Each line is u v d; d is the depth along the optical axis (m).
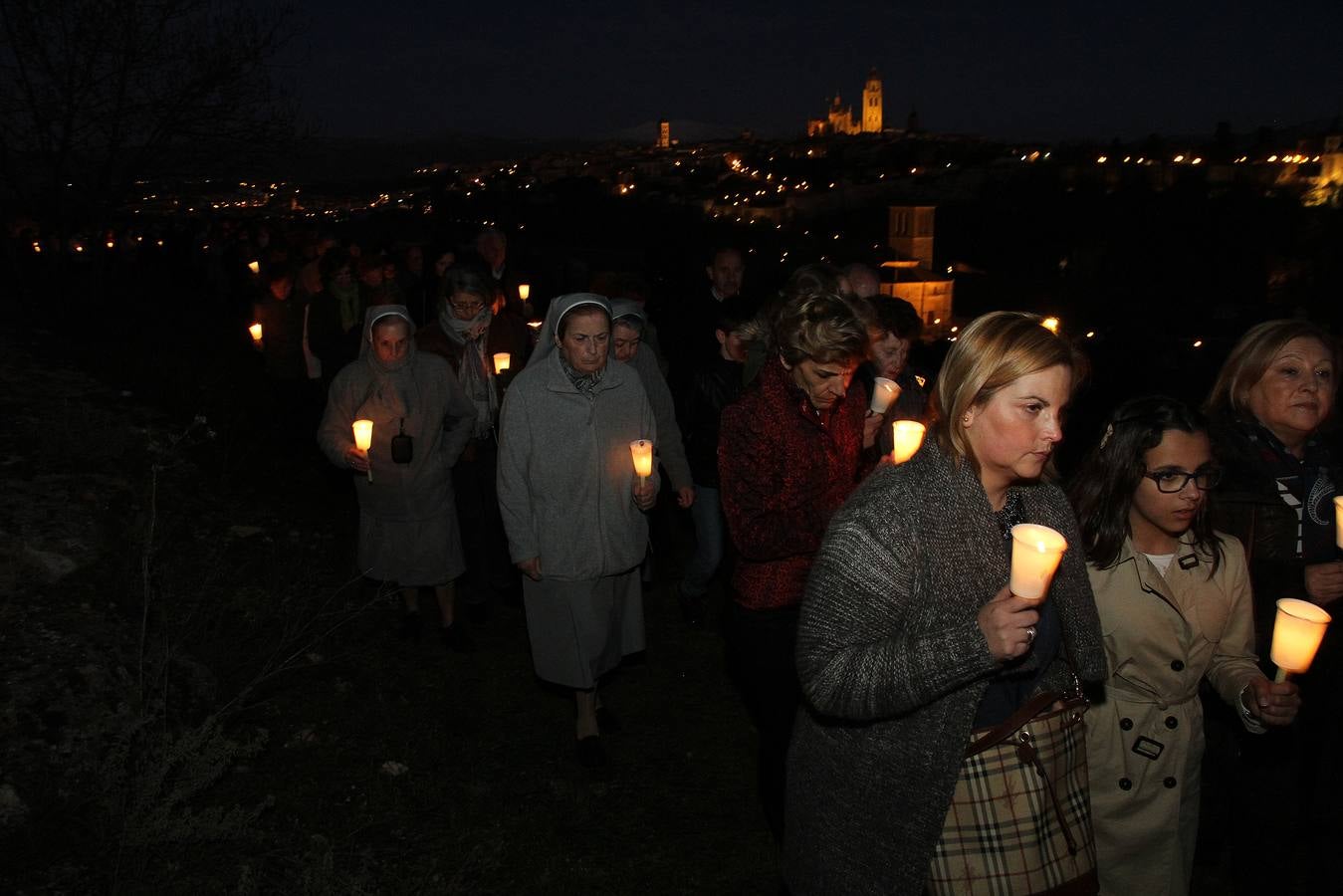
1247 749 2.97
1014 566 1.85
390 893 3.23
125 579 4.61
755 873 3.60
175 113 11.53
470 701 4.76
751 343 4.30
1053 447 2.05
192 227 18.00
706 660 5.31
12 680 3.66
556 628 4.18
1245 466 3.02
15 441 6.41
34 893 2.82
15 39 10.83
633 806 3.98
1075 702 2.23
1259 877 3.04
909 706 1.95
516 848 3.60
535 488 4.11
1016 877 2.05
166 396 8.54
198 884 3.02
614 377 4.23
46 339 10.33
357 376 4.93
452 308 5.50
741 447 3.31
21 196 11.66
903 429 3.14
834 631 2.05
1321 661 3.02
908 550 2.04
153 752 3.28
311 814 3.60
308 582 5.35
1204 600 2.63
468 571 5.64
